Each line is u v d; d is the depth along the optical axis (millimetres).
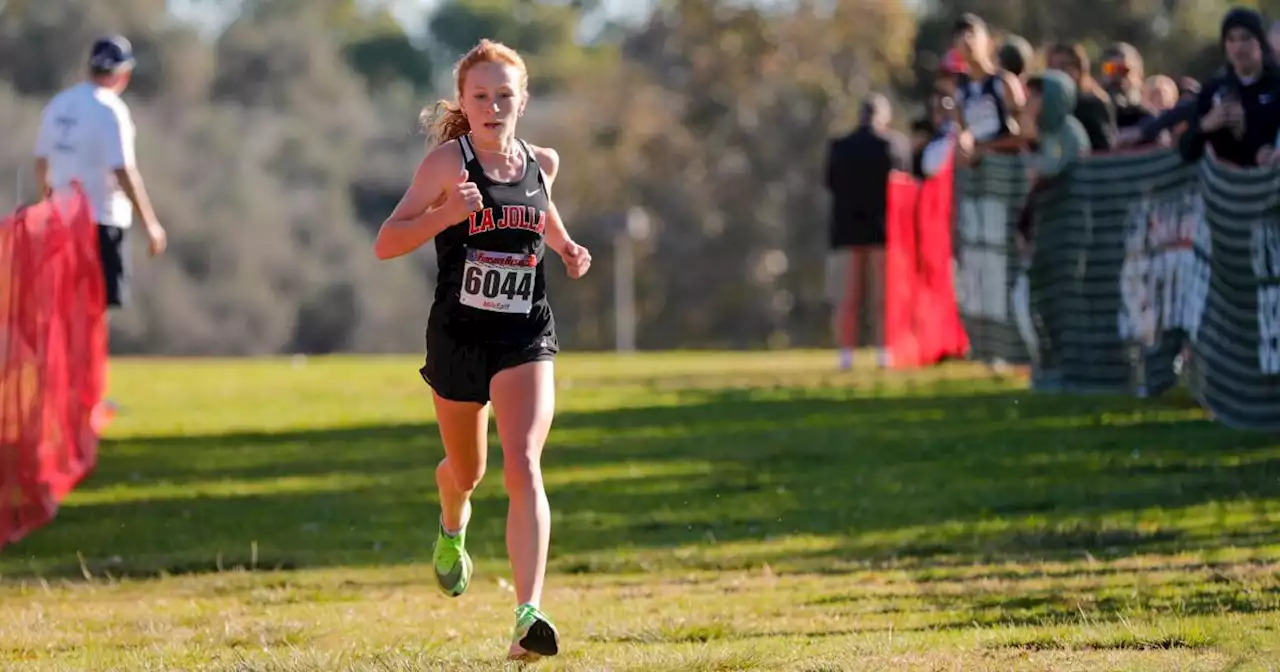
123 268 32688
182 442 32219
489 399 15227
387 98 188250
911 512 22844
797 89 113250
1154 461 25625
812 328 114125
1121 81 37188
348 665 14477
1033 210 34656
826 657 14438
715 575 19422
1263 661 13906
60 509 25078
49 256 25984
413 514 24281
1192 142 28609
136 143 140375
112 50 31766
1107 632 15086
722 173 115438
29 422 24047
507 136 15180
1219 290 28516
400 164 154750
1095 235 32969
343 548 21844
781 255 114312
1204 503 22250
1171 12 97375
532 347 15109
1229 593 16781
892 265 42375
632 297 117250
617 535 22109
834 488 24984
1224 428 28281
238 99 158625
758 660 14336
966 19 37500
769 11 116000
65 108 31891
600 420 34188
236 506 25141
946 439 29062
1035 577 18312
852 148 43469
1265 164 26984
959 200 38250
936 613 16672
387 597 18672
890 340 42875
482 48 15180
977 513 22562
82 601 18672
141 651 15625
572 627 16438
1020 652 14500
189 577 20047
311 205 143375
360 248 142625
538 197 15203
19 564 21000
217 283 134750
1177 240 30109
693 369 47406
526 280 15180
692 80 117125
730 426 32375
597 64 173875
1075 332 33781
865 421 32031
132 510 24922
